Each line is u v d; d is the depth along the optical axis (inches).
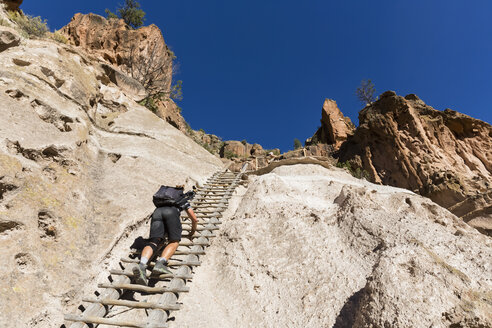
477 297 102.3
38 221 140.5
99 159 242.1
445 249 151.9
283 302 139.3
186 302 131.6
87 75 339.6
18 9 546.3
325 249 168.9
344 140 1921.8
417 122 1466.5
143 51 1053.2
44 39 334.6
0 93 186.7
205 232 190.2
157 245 139.2
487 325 91.2
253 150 2800.2
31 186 148.6
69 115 235.5
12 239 122.2
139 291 138.1
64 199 163.0
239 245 178.1
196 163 348.8
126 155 263.0
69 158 191.0
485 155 1433.3
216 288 151.1
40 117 205.6
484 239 177.8
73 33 1057.5
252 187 268.2
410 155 1374.3
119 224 178.2
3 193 133.4
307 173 376.8
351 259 162.4
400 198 238.4
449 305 99.9
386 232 171.5
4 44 249.1
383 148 1485.0
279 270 158.6
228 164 449.7
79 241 149.9
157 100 905.5
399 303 101.1
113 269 141.8
